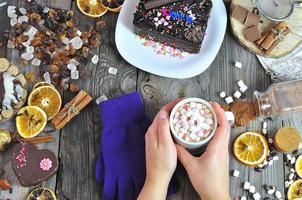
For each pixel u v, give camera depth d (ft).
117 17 3.49
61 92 3.35
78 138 3.27
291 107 3.21
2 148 3.18
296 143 3.21
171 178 3.18
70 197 3.18
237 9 3.38
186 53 3.36
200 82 3.39
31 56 3.39
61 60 3.39
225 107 3.30
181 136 2.99
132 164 3.17
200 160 3.00
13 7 3.46
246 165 3.23
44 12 3.47
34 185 3.17
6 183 3.14
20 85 3.25
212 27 3.38
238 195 3.21
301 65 3.39
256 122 3.31
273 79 3.38
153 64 3.33
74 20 3.48
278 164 3.25
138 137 3.23
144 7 3.31
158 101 3.36
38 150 3.15
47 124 3.28
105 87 3.37
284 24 3.37
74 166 3.23
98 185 3.21
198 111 3.02
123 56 3.34
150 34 3.34
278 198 3.20
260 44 3.34
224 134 2.97
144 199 2.96
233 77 3.41
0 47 3.40
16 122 3.22
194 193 3.19
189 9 3.32
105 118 3.23
